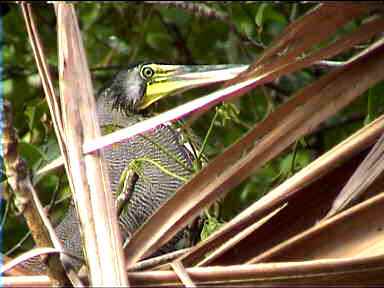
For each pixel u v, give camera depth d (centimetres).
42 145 712
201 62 928
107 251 345
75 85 383
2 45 895
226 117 566
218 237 372
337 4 344
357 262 356
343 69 378
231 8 760
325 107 376
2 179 518
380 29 368
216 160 367
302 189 381
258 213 371
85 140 371
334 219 369
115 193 568
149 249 358
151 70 766
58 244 345
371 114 482
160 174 611
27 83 878
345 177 386
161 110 792
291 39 371
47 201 692
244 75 376
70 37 392
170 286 349
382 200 368
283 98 848
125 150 627
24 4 393
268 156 372
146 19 871
